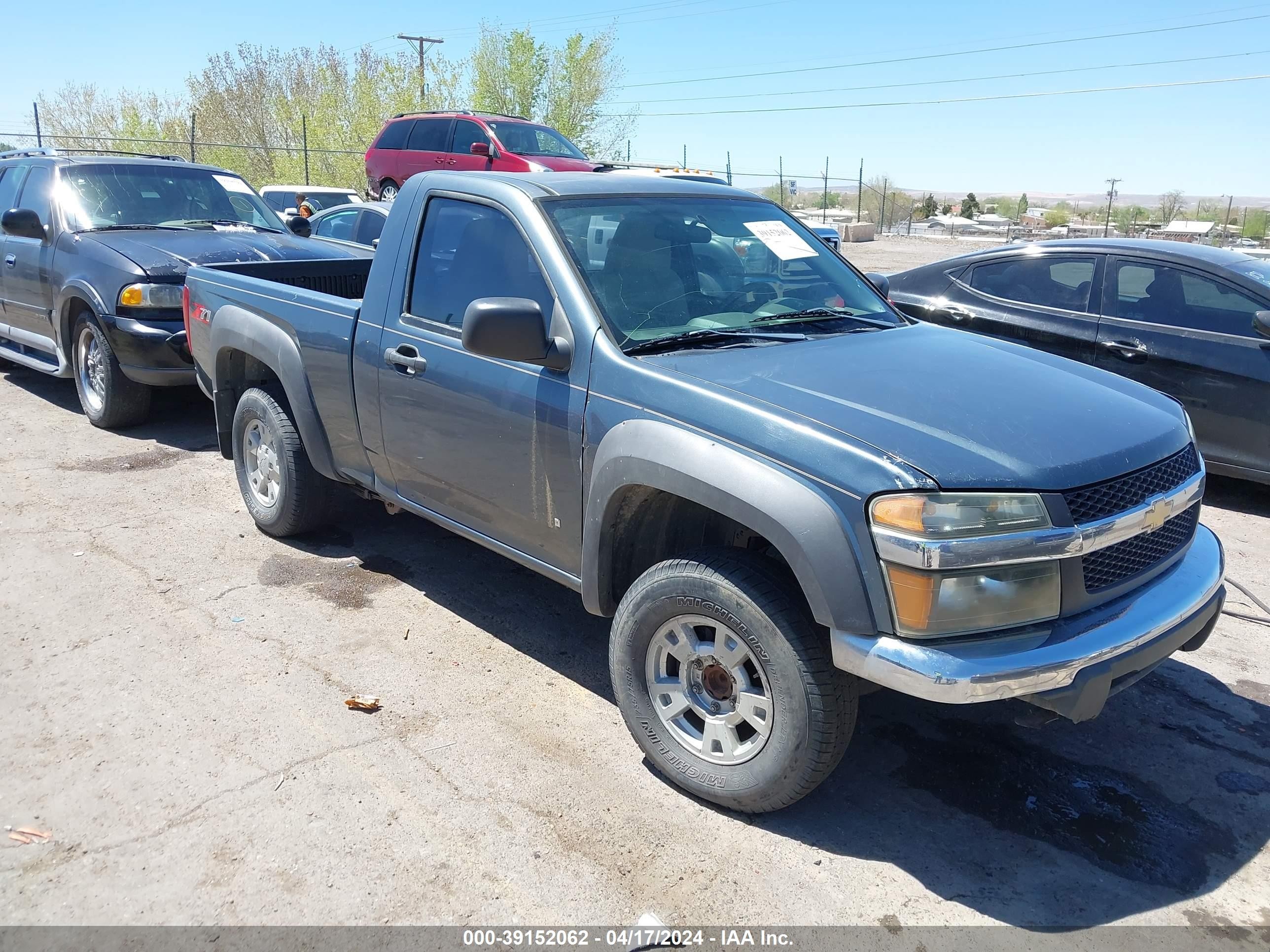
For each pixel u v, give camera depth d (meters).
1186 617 2.98
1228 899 2.79
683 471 2.95
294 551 5.12
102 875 2.76
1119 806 3.21
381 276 4.25
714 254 3.91
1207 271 6.25
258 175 37.84
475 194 3.92
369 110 33.44
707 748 3.12
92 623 4.25
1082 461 2.79
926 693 2.56
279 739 3.43
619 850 2.93
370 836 2.94
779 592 2.85
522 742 3.47
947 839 3.03
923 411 2.92
